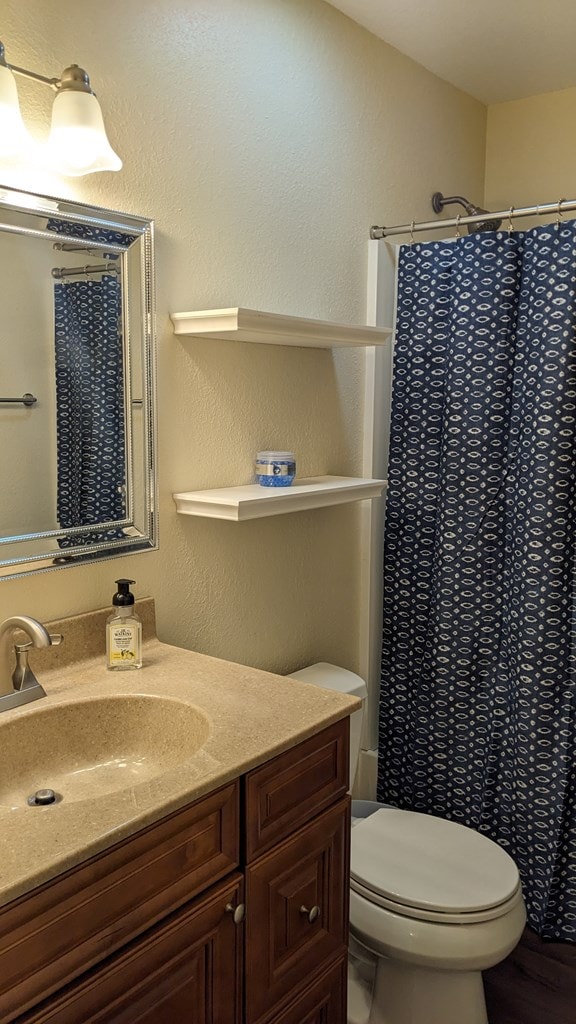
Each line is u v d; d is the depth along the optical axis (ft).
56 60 4.60
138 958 3.40
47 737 4.38
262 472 6.15
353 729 6.83
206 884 3.73
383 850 5.82
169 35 5.28
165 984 3.56
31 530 4.71
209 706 4.41
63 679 4.80
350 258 7.23
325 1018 4.67
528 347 6.72
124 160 5.05
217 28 5.63
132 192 5.13
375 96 7.38
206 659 5.19
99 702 4.54
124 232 5.02
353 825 6.50
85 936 3.18
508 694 7.25
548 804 6.97
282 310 6.48
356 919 5.44
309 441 6.93
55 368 4.74
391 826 6.17
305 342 6.17
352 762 6.91
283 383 6.55
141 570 5.45
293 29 6.33
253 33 5.94
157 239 5.32
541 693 6.88
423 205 8.27
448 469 7.23
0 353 4.47
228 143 5.81
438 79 8.32
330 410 7.15
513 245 6.77
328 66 6.74
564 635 6.82
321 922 4.57
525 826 7.15
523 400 6.80
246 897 3.96
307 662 7.15
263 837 4.04
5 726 4.18
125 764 4.55
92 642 5.08
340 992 4.78
